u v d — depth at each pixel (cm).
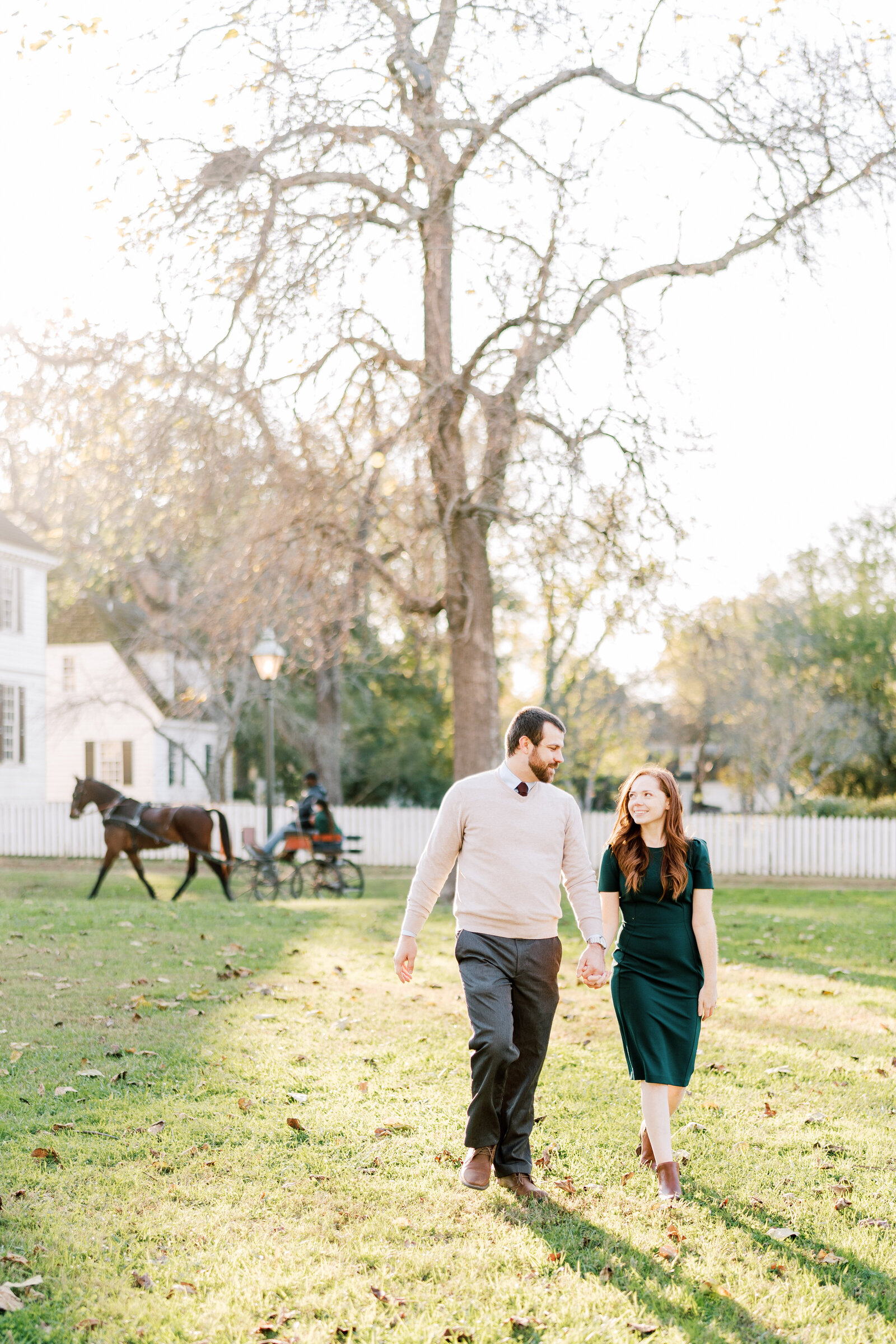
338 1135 523
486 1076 433
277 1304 359
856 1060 695
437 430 1470
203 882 2123
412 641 2270
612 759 4019
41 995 796
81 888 1909
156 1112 545
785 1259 403
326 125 1268
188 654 2753
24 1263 380
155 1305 355
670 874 468
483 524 1648
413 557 1592
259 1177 469
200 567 1702
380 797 3916
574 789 4025
